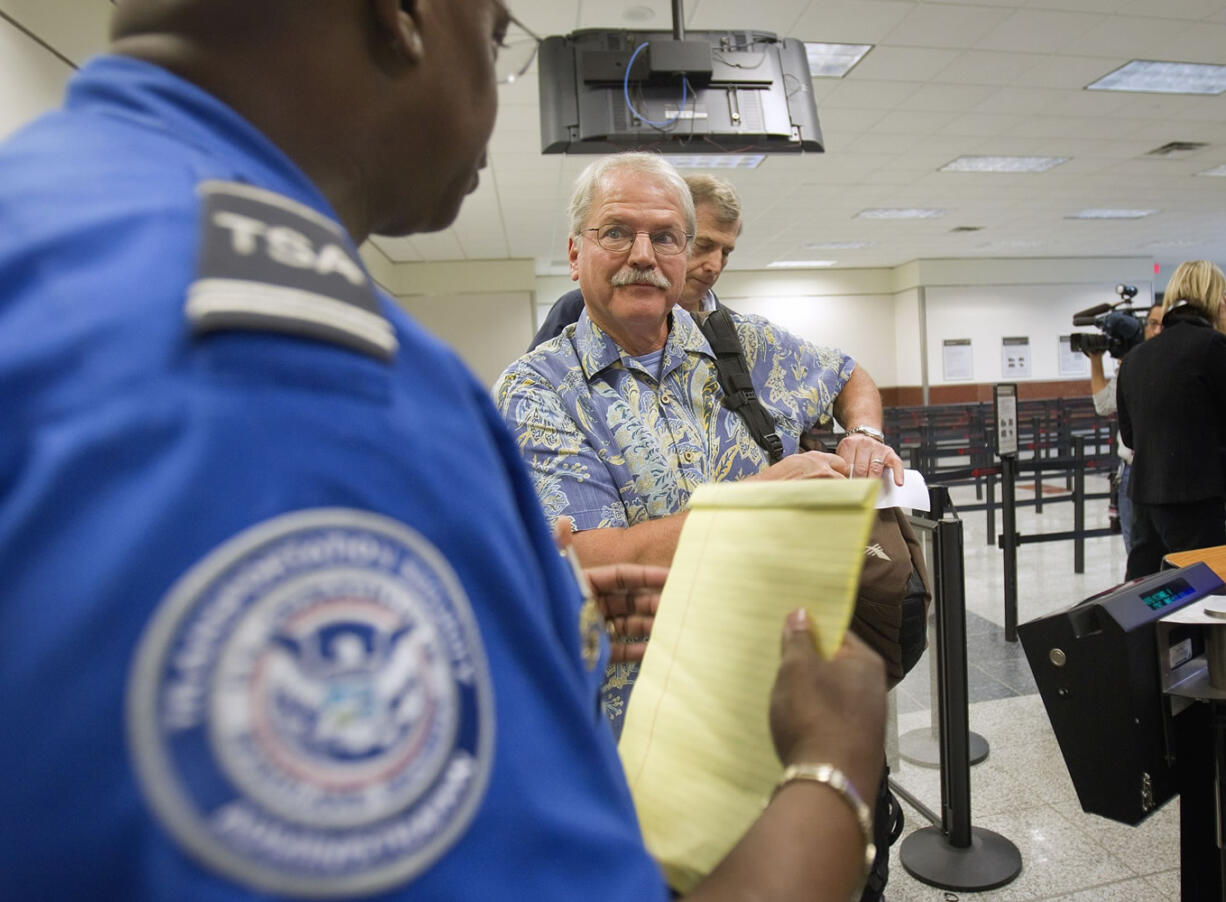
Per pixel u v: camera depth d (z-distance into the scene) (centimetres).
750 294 1361
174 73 31
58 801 18
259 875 18
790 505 47
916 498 117
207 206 25
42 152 26
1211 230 1155
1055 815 197
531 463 109
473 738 24
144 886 18
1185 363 259
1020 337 1337
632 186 111
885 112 600
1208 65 536
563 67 303
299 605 20
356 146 35
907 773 223
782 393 130
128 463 20
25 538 19
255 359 22
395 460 24
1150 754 112
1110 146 712
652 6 406
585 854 26
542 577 39
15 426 20
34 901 18
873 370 1379
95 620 18
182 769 18
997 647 321
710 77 301
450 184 42
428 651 23
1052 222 1045
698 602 52
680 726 48
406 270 1159
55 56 266
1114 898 166
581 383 112
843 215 945
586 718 30
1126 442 302
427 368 29
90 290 22
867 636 114
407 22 35
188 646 19
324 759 20
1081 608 113
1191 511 264
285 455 22
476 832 23
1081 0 439
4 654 19
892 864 181
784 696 40
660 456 109
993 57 507
